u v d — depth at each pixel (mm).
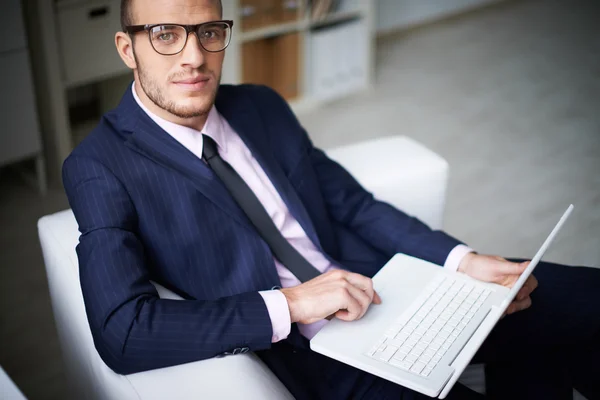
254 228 1431
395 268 1481
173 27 1288
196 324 1203
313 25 3900
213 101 1380
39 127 3129
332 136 3586
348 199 1688
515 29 5020
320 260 1561
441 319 1330
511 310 1429
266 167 1532
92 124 3414
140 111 1395
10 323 2328
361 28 3943
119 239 1260
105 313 1192
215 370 1197
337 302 1271
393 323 1311
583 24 5023
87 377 1399
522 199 2986
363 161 1842
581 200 2955
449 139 3535
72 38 2938
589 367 1550
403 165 1823
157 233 1348
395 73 4379
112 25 3031
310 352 1413
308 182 1619
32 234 2814
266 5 3504
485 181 3137
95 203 1293
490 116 3770
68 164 1354
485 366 1628
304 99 3863
